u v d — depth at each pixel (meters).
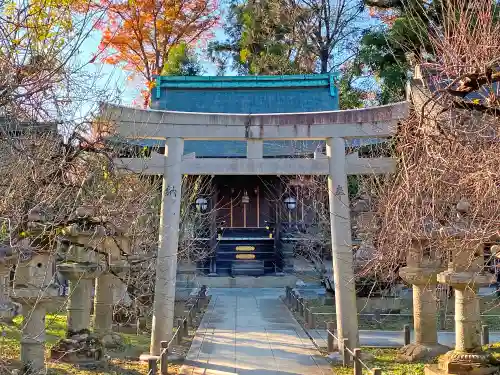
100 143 10.70
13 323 12.82
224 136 12.69
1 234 9.02
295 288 26.64
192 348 14.12
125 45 27.86
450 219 8.98
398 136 9.45
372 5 20.58
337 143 12.62
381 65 20.69
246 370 11.89
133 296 15.10
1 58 6.91
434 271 12.20
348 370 11.75
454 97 8.05
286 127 12.69
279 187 29.09
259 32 34.28
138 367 11.74
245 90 28.16
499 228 7.02
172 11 28.95
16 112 7.68
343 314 12.45
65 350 11.36
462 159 7.32
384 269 12.16
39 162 8.62
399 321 17.67
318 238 23.23
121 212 10.93
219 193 30.22
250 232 30.00
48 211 9.72
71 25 10.42
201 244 27.41
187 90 28.09
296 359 12.89
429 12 14.84
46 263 9.23
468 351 10.58
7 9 7.64
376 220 12.33
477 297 10.62
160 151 20.25
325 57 33.12
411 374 11.09
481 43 7.80
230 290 26.77
